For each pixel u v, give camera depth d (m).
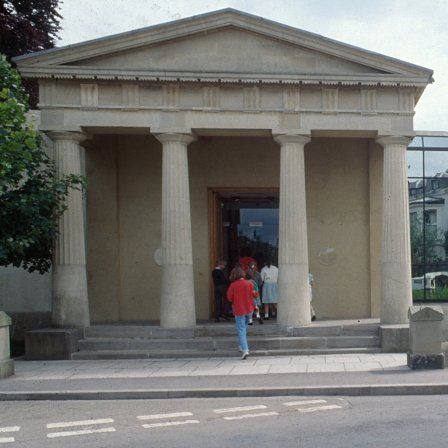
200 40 17.06
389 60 16.67
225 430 8.24
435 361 12.76
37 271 19.67
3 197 15.38
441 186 22.22
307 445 7.29
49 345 15.55
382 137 17.08
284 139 16.95
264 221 21.81
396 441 7.36
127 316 20.14
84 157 20.11
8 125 14.23
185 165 17.12
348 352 15.59
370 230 20.19
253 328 16.47
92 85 16.84
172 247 16.69
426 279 21.92
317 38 16.72
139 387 11.38
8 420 9.23
